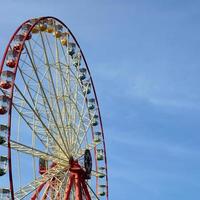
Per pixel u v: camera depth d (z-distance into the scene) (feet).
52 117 204.33
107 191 237.04
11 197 175.73
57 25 229.86
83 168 217.36
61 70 221.05
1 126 181.16
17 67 192.03
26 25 205.16
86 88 238.48
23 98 191.83
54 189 206.90
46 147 204.74
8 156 179.52
